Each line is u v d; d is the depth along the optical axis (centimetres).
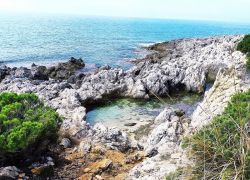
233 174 752
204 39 6850
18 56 5962
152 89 2948
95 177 1236
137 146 1608
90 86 2867
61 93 2688
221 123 965
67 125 1781
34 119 1370
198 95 3048
